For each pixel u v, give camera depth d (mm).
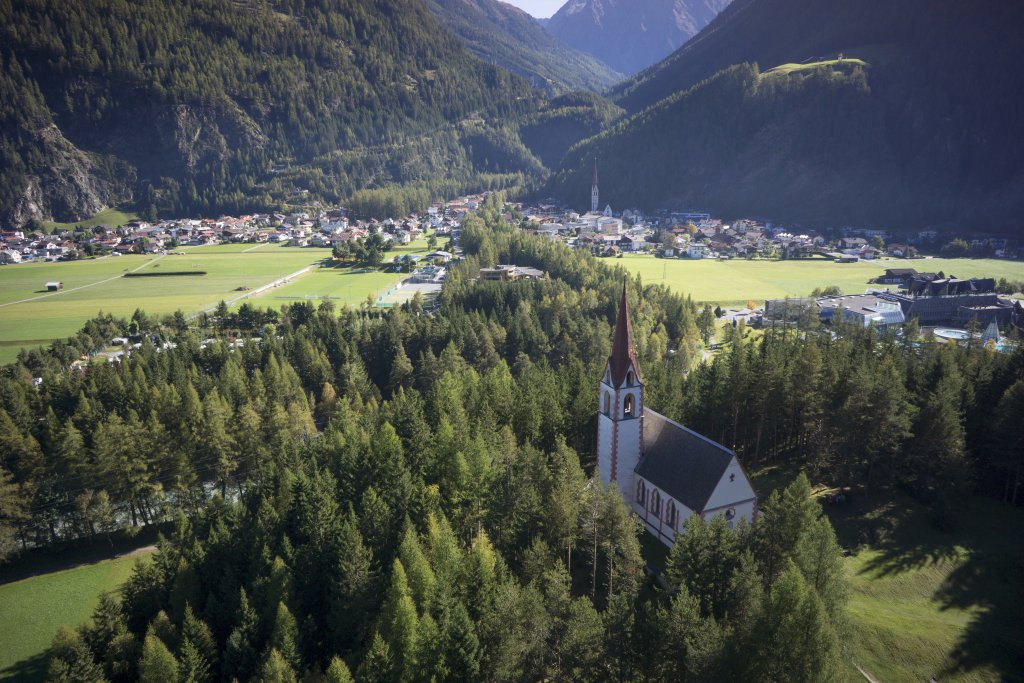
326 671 62562
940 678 65375
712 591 61750
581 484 80062
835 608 57844
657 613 57969
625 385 85562
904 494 94375
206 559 76062
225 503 86625
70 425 104062
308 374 142875
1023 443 88188
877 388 90312
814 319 177125
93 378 129375
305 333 162375
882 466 93500
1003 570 79062
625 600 59594
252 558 74438
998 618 72438
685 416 108312
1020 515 89812
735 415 105688
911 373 109625
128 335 197750
